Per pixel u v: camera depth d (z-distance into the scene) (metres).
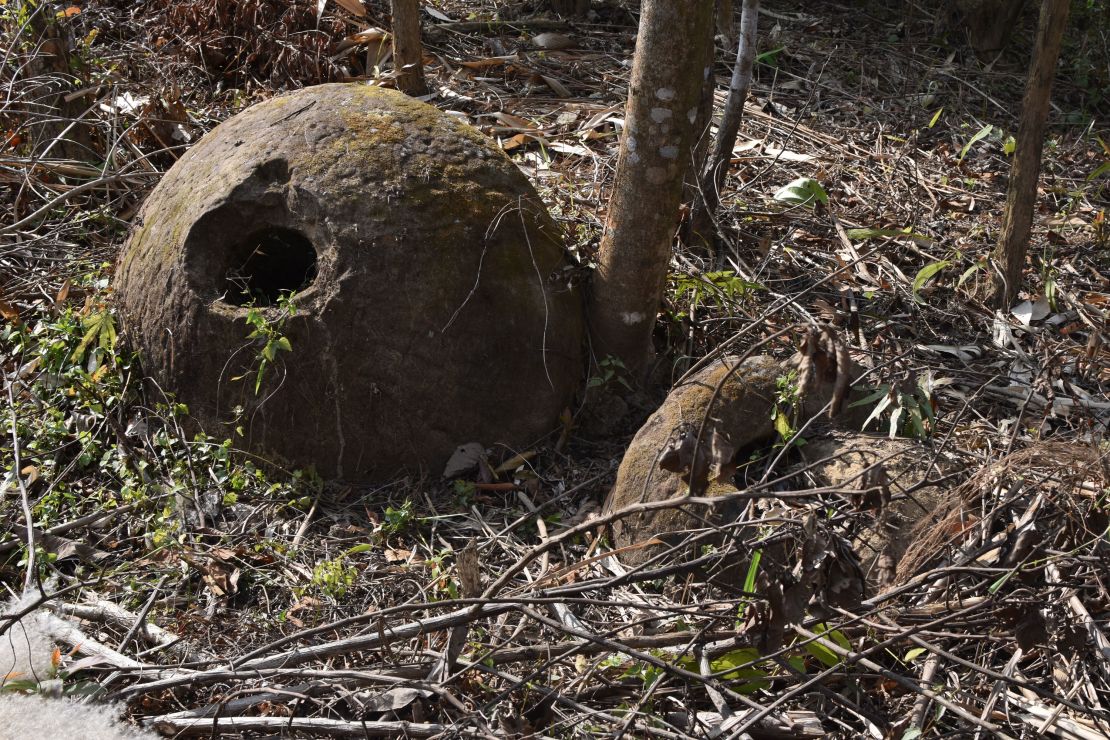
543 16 7.27
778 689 2.96
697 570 3.27
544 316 3.79
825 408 3.12
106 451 3.86
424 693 2.88
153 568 3.41
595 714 2.73
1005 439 3.83
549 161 5.30
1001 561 2.91
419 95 6.05
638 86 3.48
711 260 4.66
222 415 3.77
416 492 3.74
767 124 6.09
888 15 7.82
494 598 2.74
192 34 6.29
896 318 4.63
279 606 3.33
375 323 3.59
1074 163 6.12
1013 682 2.61
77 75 5.27
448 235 3.64
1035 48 4.27
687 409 3.60
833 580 2.52
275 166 3.71
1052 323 4.68
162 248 3.82
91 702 2.75
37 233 4.85
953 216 5.41
